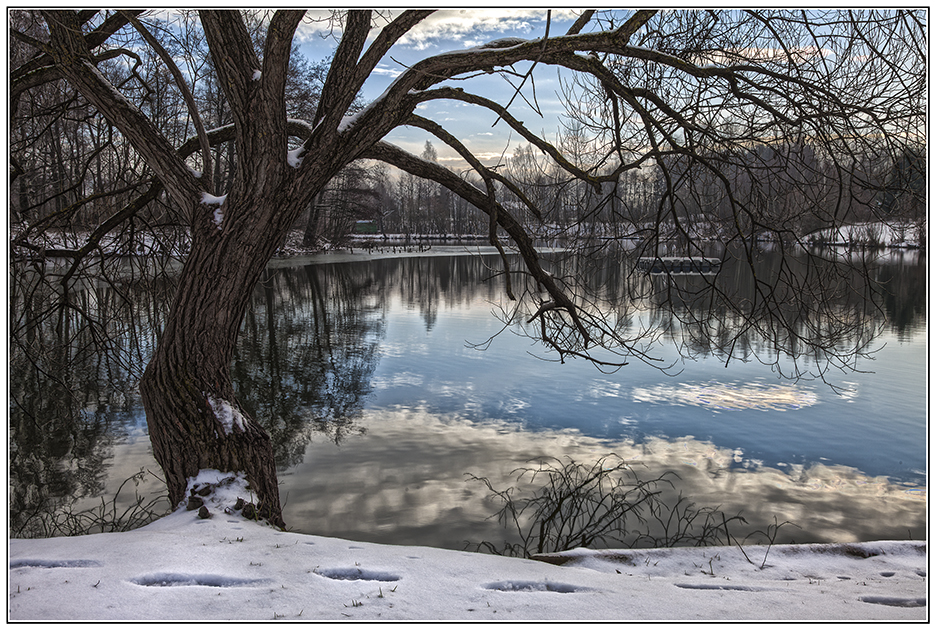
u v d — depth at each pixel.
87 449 9.26
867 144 6.02
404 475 8.36
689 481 8.30
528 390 12.91
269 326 20.19
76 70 5.63
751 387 13.15
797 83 5.93
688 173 6.76
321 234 62.41
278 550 4.21
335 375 14.03
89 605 3.17
